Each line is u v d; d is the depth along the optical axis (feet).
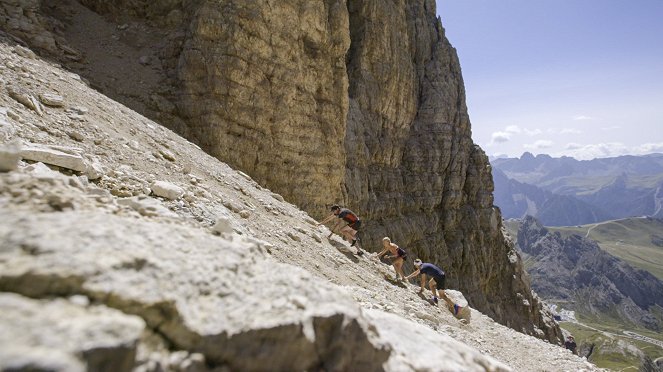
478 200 172.45
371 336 10.89
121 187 21.79
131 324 7.43
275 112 64.13
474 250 160.56
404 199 139.33
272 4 62.90
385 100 134.62
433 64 169.48
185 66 58.13
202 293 9.53
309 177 69.41
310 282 11.56
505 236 190.19
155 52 63.26
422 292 44.04
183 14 66.64
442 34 183.93
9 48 37.45
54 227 9.02
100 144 27.22
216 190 33.24
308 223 45.62
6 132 19.26
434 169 153.58
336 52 76.43
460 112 171.94
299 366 9.32
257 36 61.00
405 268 121.49
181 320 8.45
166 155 33.22
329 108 74.28
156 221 14.15
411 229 133.80
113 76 56.18
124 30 65.31
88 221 9.89
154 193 22.95
